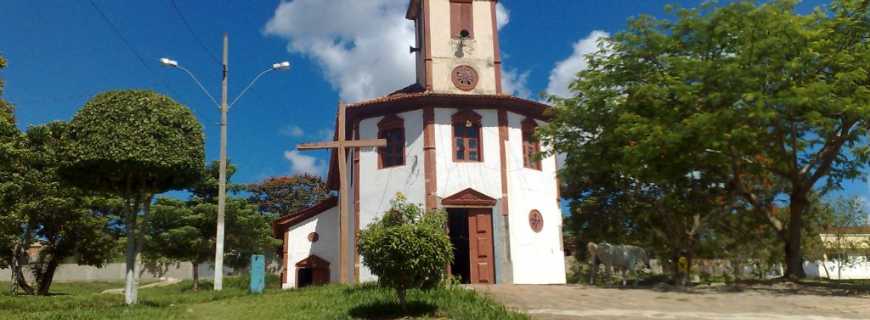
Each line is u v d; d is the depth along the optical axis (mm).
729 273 37625
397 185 22312
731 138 15625
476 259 21641
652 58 18000
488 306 10898
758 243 30562
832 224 37469
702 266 37125
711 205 20375
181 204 31531
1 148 17125
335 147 19422
